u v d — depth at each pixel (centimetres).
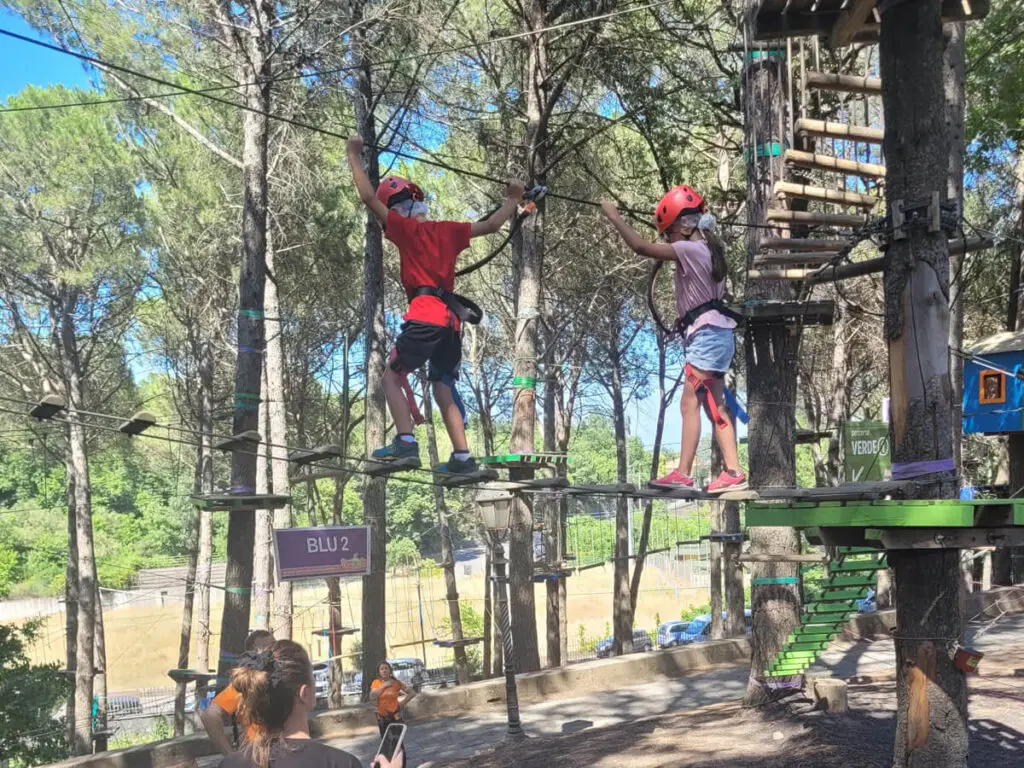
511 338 2823
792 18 758
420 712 1341
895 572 632
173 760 1180
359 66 1525
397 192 592
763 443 1069
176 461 3809
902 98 633
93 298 2562
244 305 1301
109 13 1716
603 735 1057
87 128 2245
